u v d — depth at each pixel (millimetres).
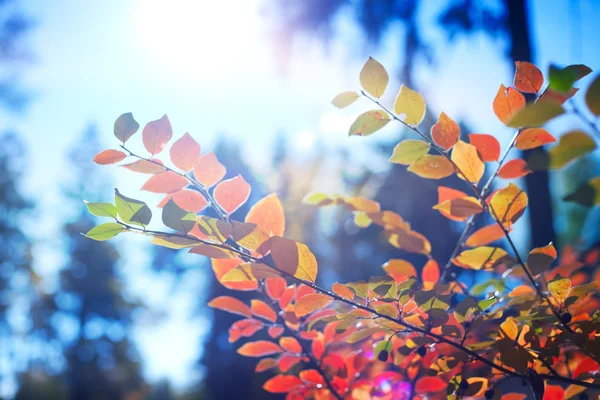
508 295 880
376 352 824
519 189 814
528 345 797
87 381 13289
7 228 12836
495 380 875
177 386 16391
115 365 13836
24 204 13227
